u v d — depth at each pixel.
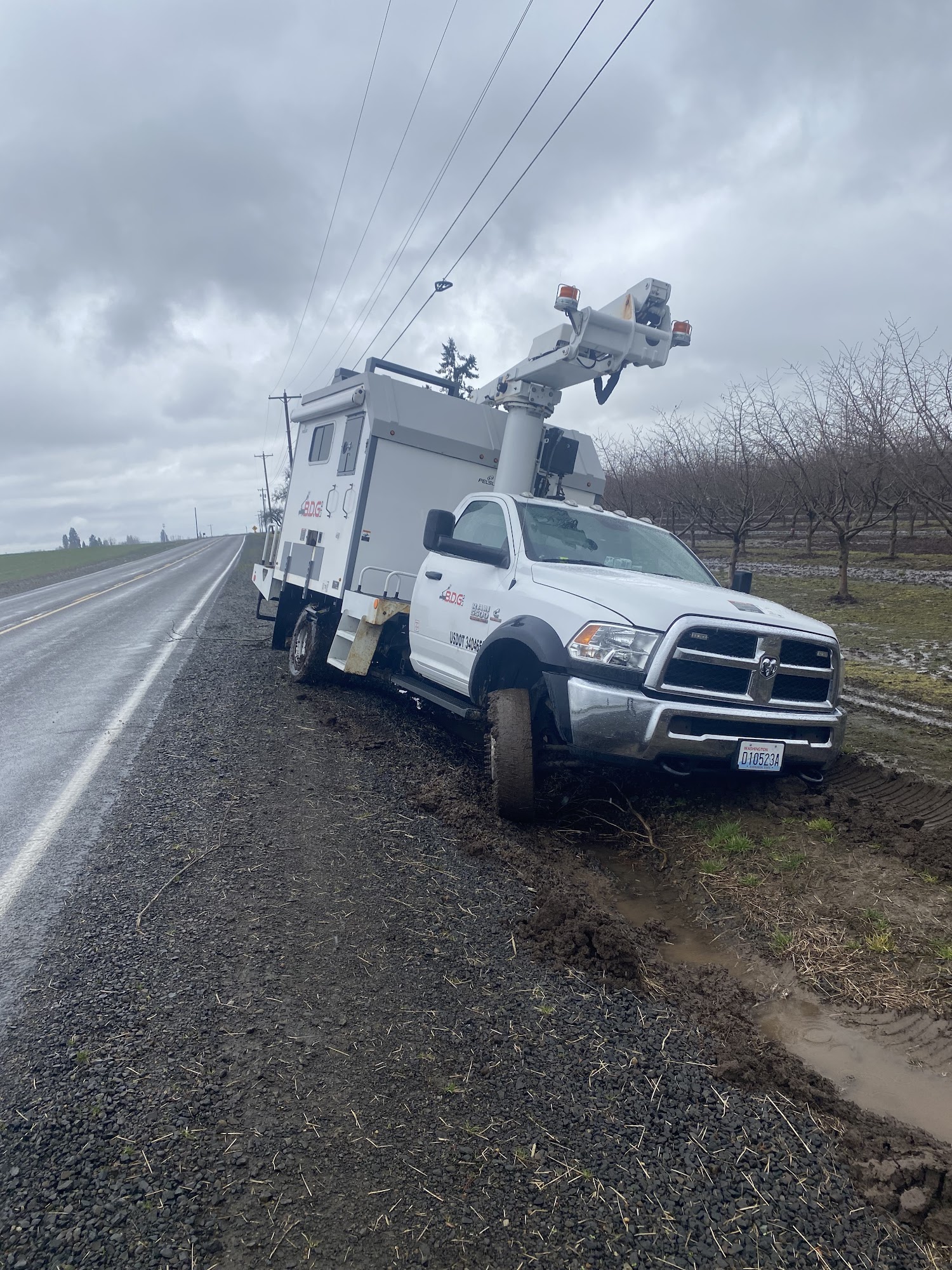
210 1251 2.00
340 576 8.16
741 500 14.02
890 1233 2.20
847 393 11.74
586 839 5.07
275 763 6.03
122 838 4.60
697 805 5.43
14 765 6.22
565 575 5.20
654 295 6.82
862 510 13.26
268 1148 2.33
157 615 17.53
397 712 8.03
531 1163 2.35
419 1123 2.47
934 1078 2.90
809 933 3.86
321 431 9.41
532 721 5.23
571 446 7.80
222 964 3.28
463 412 8.09
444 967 3.37
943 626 10.42
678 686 4.46
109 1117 2.43
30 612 19.38
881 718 7.03
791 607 12.48
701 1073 2.85
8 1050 2.74
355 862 4.32
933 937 3.71
